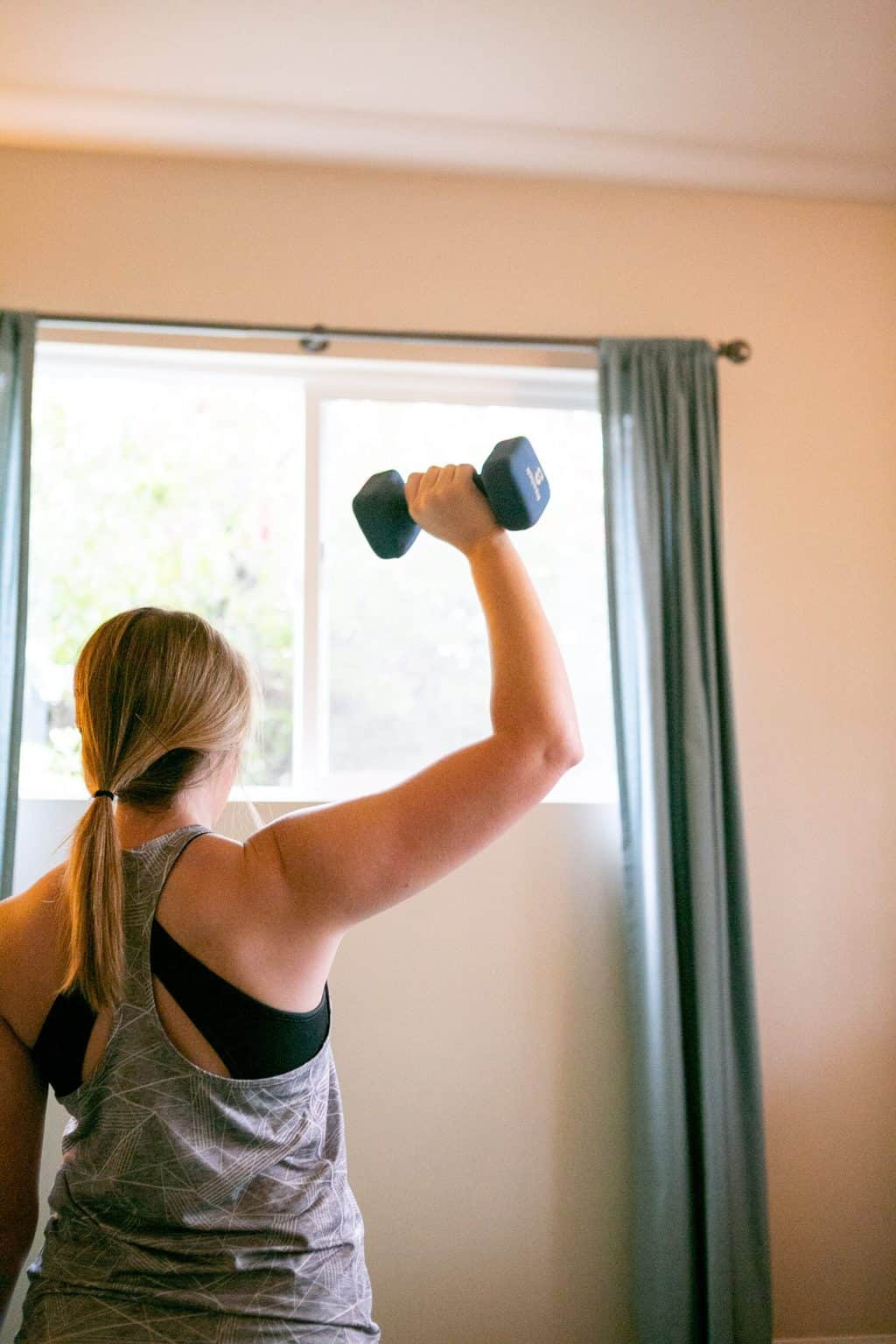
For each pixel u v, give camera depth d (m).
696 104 2.42
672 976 2.34
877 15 2.13
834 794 2.63
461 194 2.65
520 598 0.86
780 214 2.78
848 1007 2.58
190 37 2.16
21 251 2.48
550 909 2.50
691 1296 2.26
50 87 2.32
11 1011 0.86
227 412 2.68
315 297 2.56
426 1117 2.41
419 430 2.71
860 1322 2.48
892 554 2.73
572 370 2.66
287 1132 0.83
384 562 2.68
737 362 2.66
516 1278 2.39
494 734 0.82
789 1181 2.50
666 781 2.39
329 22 2.12
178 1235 0.81
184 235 2.54
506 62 2.26
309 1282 0.81
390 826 0.80
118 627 0.91
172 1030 0.81
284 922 0.81
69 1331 0.78
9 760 2.25
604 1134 2.45
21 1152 0.89
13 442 2.34
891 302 2.80
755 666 2.64
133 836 0.88
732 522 2.67
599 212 2.70
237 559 2.64
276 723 2.61
